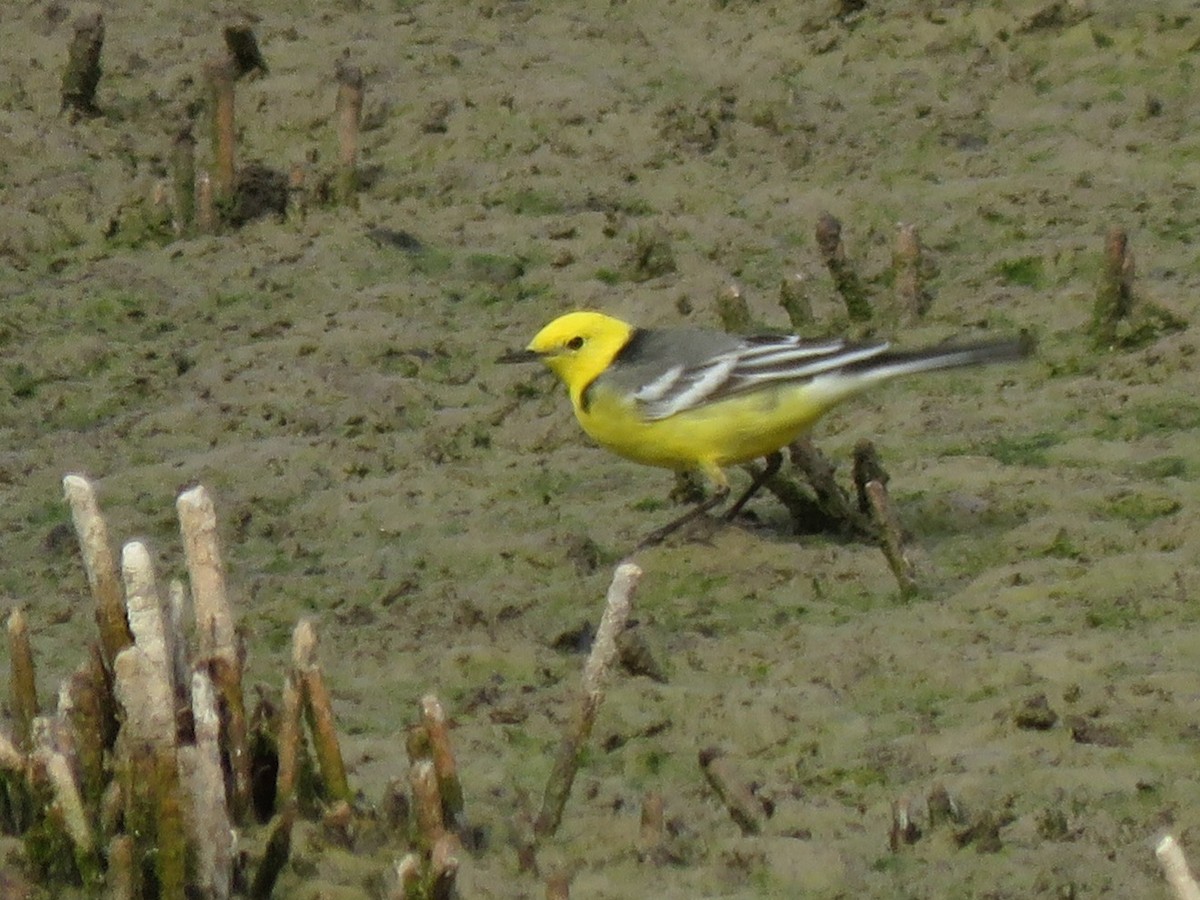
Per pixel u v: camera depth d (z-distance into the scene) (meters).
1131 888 8.59
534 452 14.80
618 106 19.86
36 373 15.95
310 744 9.79
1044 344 15.62
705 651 11.45
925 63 20.34
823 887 8.75
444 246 17.89
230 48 20.38
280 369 15.95
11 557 13.25
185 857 8.12
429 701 8.86
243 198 18.53
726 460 13.37
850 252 17.42
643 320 16.59
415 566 12.92
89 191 18.66
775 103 19.78
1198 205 17.48
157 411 15.45
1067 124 19.14
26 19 21.64
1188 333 15.16
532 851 8.88
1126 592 11.69
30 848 8.39
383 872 8.55
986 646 11.20
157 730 7.98
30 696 9.38
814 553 12.80
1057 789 9.55
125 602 8.81
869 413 14.87
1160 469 13.45
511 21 21.86
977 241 17.42
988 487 13.41
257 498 13.98
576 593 12.36
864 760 9.96
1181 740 9.96
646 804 9.13
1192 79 19.48
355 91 18.42
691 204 18.41
